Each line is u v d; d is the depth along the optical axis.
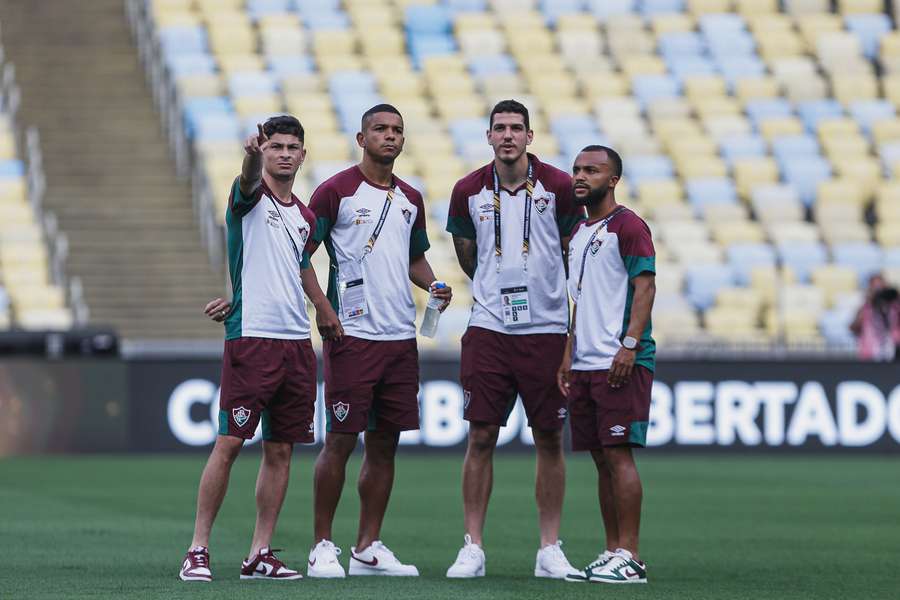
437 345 63.44
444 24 85.44
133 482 43.81
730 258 71.12
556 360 24.92
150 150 75.19
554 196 25.08
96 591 20.98
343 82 79.19
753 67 84.88
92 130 75.94
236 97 76.81
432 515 35.16
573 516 34.94
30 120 75.94
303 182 71.50
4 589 21.25
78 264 66.75
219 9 83.88
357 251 24.42
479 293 25.22
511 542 29.61
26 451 54.09
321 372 55.31
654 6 88.56
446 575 24.03
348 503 37.22
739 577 23.92
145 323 64.50
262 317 23.14
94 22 84.31
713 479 46.38
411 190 25.09
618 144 78.19
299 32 82.44
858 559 26.73
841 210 75.56
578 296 24.05
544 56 84.12
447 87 80.56
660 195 75.00
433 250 68.12
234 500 38.22
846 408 56.38
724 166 77.06
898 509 37.09
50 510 35.50
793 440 56.16
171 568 24.20
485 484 24.64
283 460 23.44
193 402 54.62
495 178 25.25
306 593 20.92
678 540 30.17
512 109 24.75
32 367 54.12
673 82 83.06
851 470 50.22
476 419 24.78
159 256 67.88
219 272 67.25
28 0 84.94
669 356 55.84
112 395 54.41
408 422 24.47
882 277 57.75
